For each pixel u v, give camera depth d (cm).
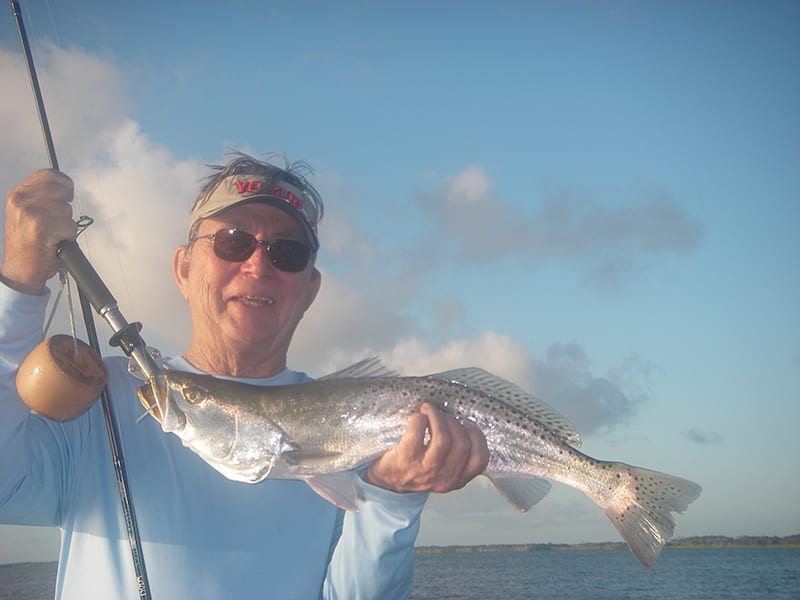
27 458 67
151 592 67
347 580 72
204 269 85
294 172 97
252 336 85
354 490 75
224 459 77
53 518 73
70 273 68
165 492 72
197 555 70
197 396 77
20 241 64
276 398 81
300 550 74
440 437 70
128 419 76
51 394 64
